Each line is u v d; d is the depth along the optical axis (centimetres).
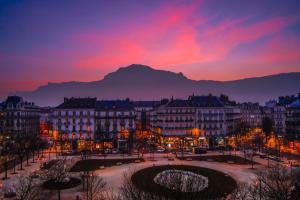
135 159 11406
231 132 16050
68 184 7375
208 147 14425
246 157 11688
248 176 8256
